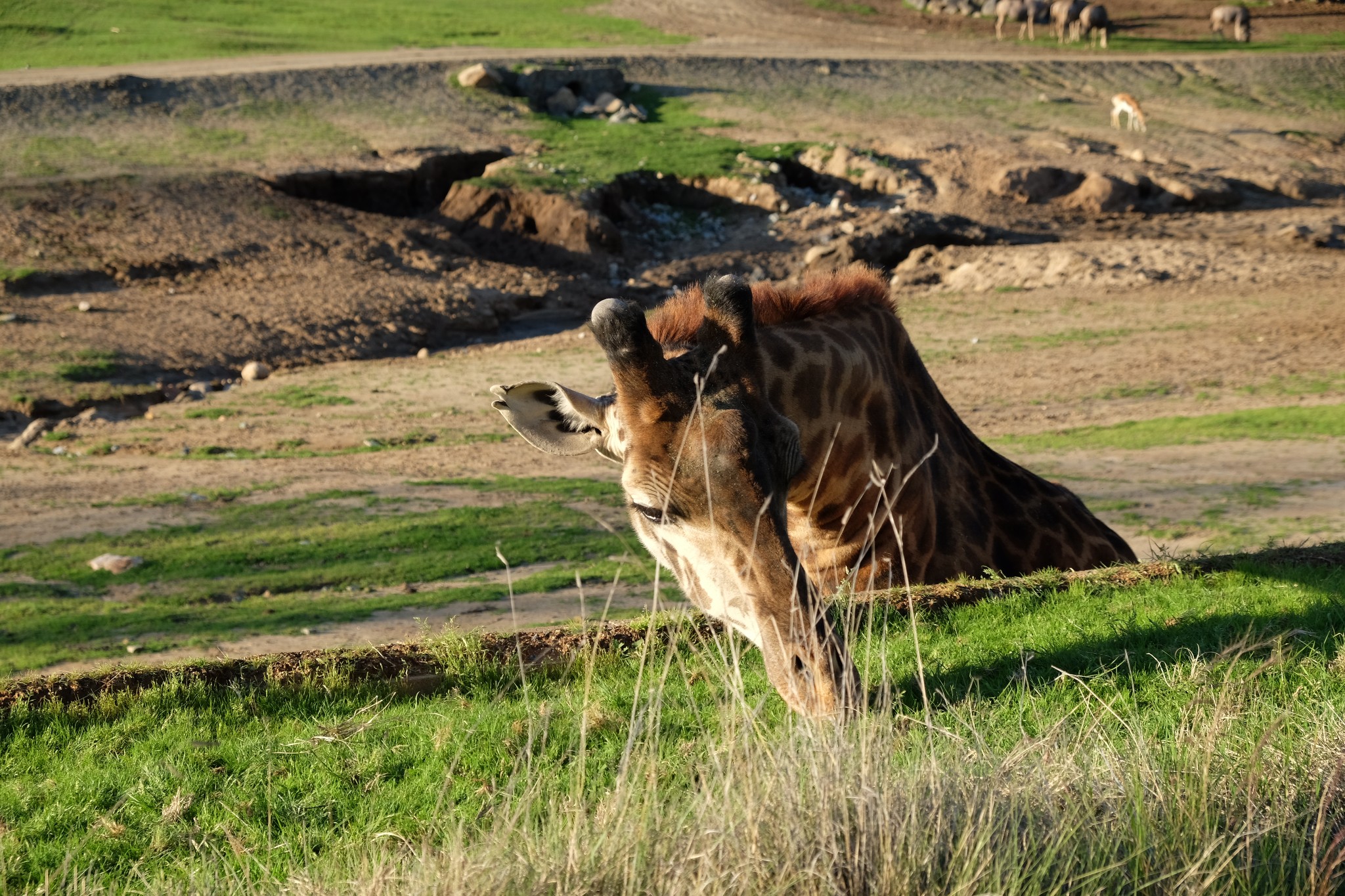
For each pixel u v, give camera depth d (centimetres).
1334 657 2125
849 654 1702
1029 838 1370
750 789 1376
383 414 10262
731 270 15675
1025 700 2011
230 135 18700
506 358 12394
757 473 1712
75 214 15238
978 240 16150
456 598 4997
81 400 10625
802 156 19638
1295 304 12231
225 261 14662
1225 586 2659
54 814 1897
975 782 1444
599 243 16412
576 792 1527
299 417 10206
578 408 1945
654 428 1753
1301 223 16488
